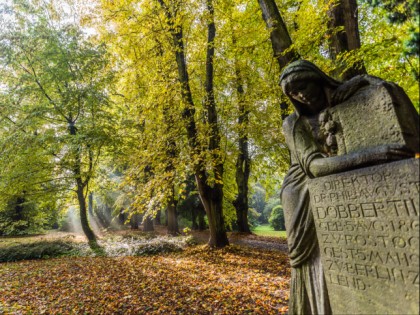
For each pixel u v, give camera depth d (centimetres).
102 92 1569
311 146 251
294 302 258
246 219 1952
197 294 634
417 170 174
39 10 1573
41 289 728
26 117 1407
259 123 1209
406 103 206
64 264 1069
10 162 1353
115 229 2725
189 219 2505
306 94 239
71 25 1587
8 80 1569
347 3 489
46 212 2106
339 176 224
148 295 643
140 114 1025
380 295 195
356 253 212
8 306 603
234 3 930
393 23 239
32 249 1272
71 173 1527
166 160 943
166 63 1041
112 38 1084
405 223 180
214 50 1124
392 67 390
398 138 193
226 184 1861
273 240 1602
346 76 455
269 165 1619
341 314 223
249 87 1121
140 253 1209
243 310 538
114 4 1032
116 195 2280
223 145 1248
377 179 197
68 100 1460
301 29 730
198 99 1202
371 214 201
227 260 988
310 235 253
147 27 1042
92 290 698
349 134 224
